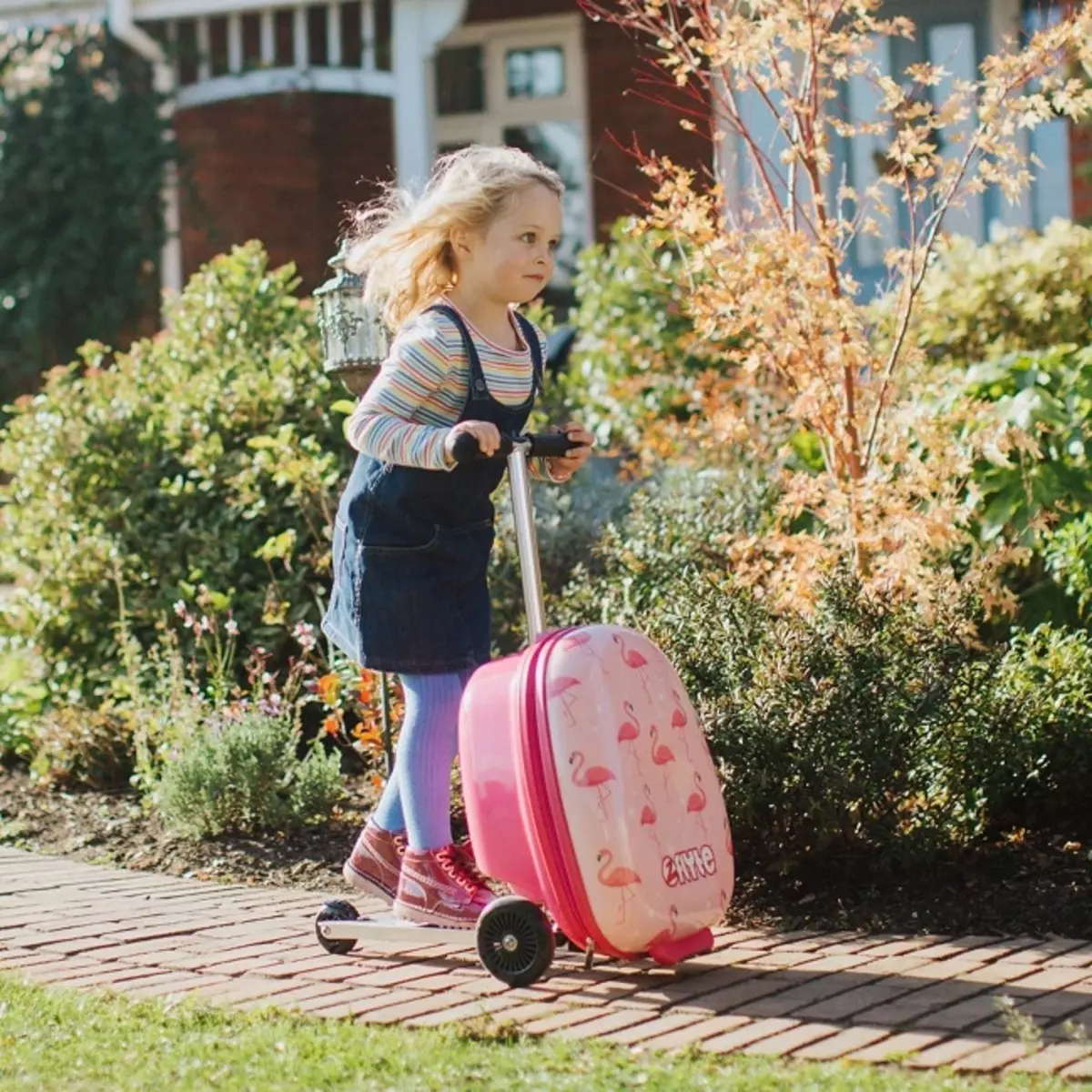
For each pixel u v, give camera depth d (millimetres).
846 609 5062
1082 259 8352
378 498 4184
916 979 3859
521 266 4191
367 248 4328
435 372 4121
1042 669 5461
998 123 5707
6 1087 3268
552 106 14461
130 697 7539
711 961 4109
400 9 12531
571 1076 3209
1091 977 3832
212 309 8570
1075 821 5234
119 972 4242
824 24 5707
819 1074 3170
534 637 4039
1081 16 5531
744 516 6793
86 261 13172
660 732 3881
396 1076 3260
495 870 3990
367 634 4207
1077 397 6461
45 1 13375
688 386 8984
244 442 7906
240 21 13508
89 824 6371
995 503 6211
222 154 14406
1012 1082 3102
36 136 13234
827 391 5668
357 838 5867
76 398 8172
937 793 4895
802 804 4727
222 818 5961
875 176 10914
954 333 8336
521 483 4043
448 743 4273
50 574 7895
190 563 7703
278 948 4441
